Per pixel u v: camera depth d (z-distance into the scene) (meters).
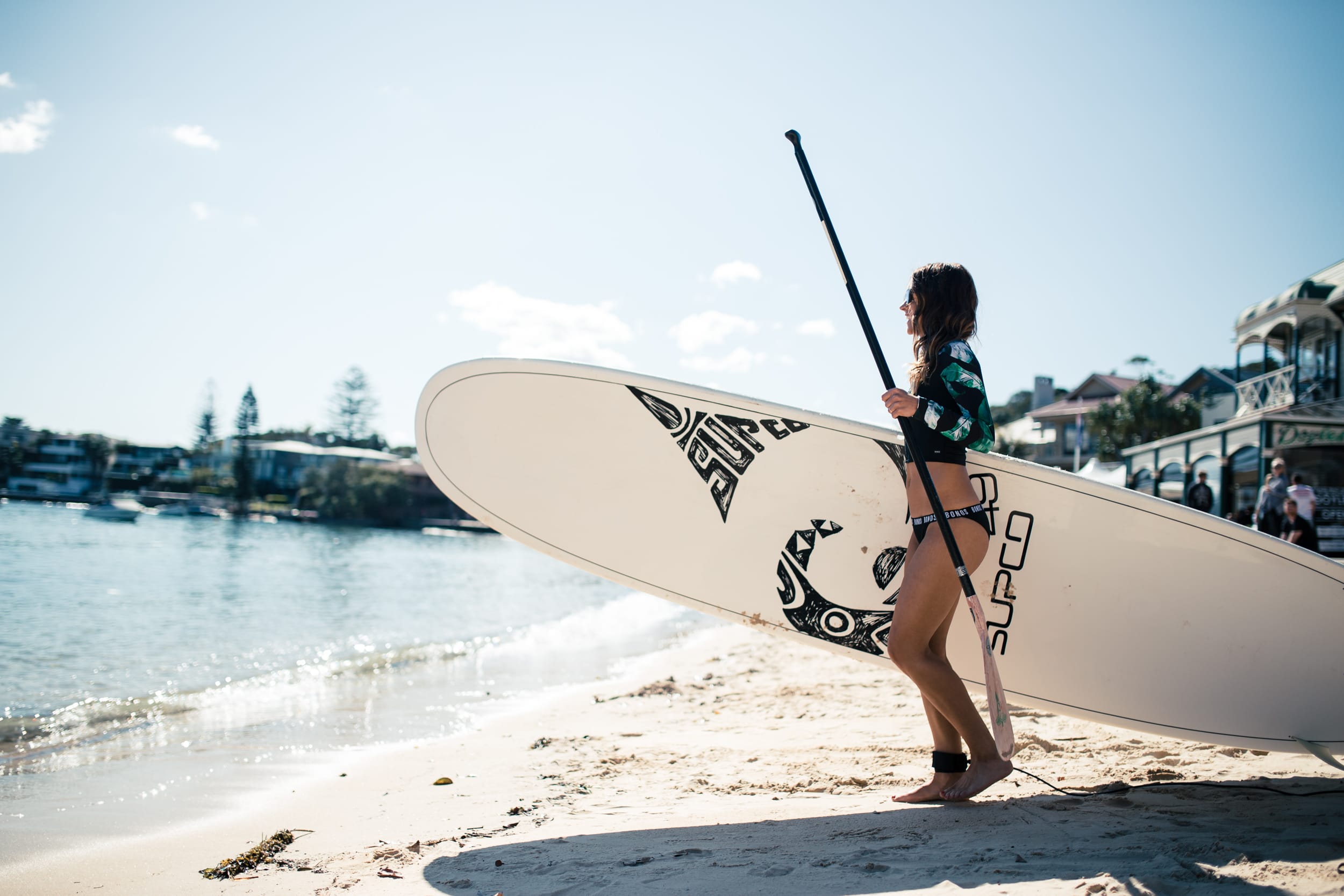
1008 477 2.86
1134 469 20.94
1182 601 2.77
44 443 90.75
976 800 2.44
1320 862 1.63
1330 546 13.70
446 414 3.31
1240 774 2.70
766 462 3.09
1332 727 2.67
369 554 36.97
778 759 3.57
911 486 2.41
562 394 3.24
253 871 2.32
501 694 6.24
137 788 3.53
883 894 1.67
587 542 3.27
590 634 11.32
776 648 8.59
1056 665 2.88
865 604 3.02
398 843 2.53
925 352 2.40
